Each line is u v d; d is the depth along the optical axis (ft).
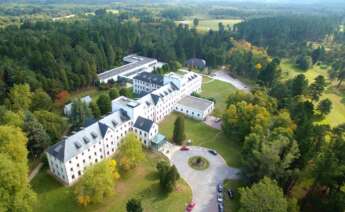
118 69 547.49
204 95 470.80
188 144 322.34
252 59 574.97
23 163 213.05
